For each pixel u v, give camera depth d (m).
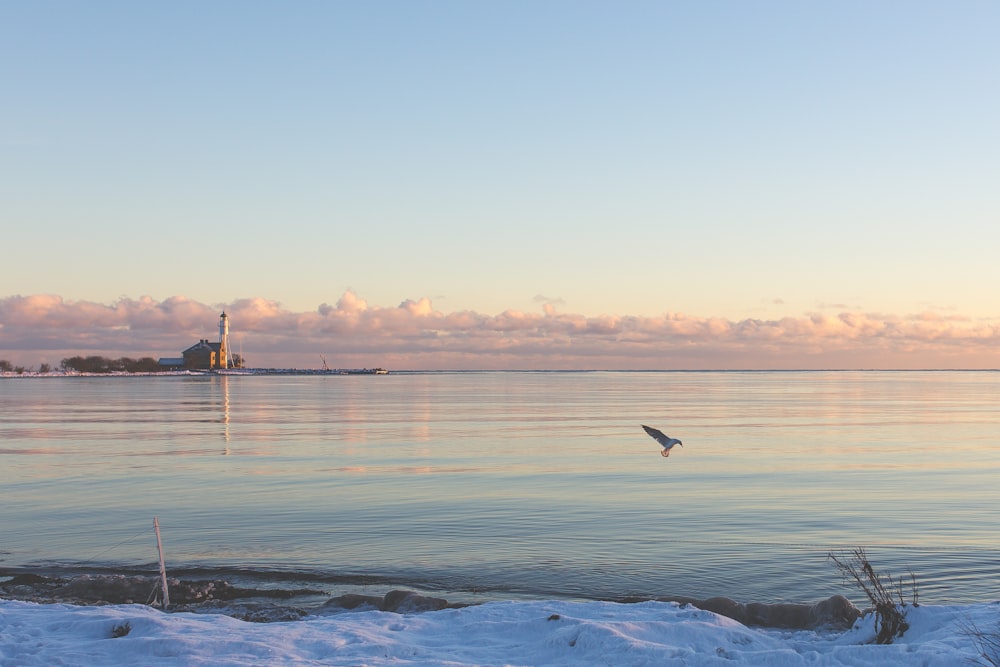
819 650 12.52
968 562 20.64
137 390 180.12
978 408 103.06
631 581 19.09
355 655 12.09
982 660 10.94
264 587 18.66
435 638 13.15
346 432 63.69
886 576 19.36
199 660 11.70
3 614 14.39
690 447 51.62
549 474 38.34
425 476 37.59
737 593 18.14
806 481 35.84
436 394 158.88
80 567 20.55
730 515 27.34
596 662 11.70
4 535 24.42
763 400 131.00
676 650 11.86
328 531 24.88
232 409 99.19
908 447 51.72
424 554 21.73
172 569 20.27
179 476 37.56
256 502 30.28
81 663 11.82
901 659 11.35
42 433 62.69
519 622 13.61
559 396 148.50
